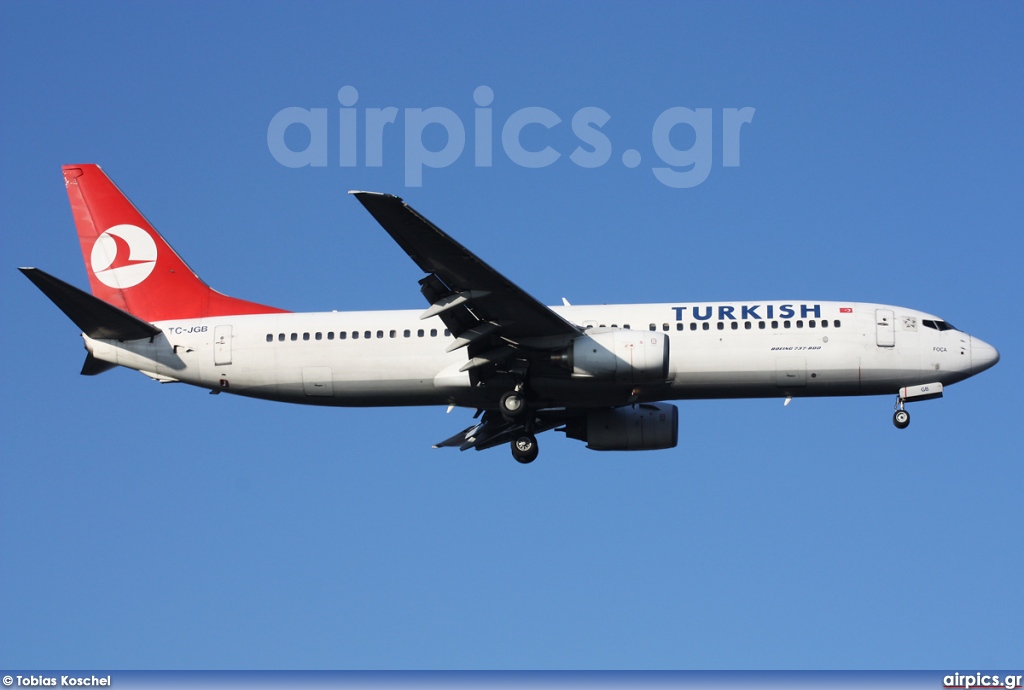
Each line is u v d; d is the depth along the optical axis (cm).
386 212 7244
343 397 9212
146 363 9288
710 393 8994
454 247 7569
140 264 9700
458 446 10069
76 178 9862
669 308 9019
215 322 9356
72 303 8662
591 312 9012
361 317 9206
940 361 8894
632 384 8631
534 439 9162
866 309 9025
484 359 8619
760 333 8894
